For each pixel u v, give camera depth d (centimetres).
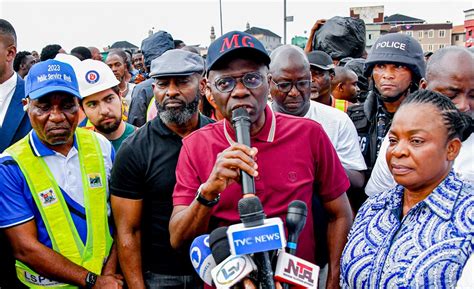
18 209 268
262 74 217
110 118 366
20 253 269
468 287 158
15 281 298
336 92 552
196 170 236
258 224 164
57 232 274
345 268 197
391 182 275
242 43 212
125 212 280
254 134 232
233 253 162
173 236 229
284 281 170
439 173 180
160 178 277
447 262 166
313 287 174
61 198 276
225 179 194
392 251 180
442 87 241
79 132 298
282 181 231
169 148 282
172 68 284
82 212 281
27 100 294
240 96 213
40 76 270
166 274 284
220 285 165
